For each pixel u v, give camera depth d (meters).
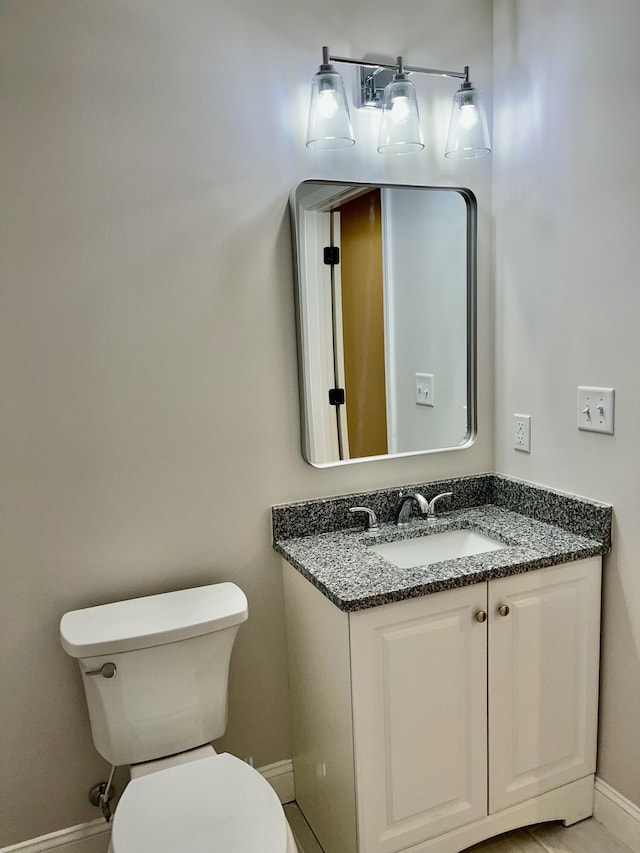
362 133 1.79
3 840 1.66
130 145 1.56
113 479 1.64
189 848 1.22
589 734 1.78
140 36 1.54
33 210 1.49
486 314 2.01
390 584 1.48
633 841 1.71
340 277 1.79
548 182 1.75
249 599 1.83
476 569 1.54
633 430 1.58
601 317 1.63
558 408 1.80
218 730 1.63
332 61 1.70
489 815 1.68
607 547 1.68
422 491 1.97
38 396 1.55
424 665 1.52
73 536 1.62
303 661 1.76
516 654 1.64
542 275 1.80
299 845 1.78
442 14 1.84
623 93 1.51
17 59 1.44
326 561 1.64
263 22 1.65
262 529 1.82
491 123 1.93
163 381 1.66
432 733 1.56
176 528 1.72
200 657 1.56
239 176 1.67
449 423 2.00
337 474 1.88
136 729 1.54
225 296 1.69
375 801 1.53
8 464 1.54
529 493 1.91
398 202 1.84
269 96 1.68
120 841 1.24
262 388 1.77
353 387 1.85
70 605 1.64
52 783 1.69
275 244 1.73
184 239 1.64
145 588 1.71
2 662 1.60
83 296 1.56
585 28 1.59
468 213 1.94
